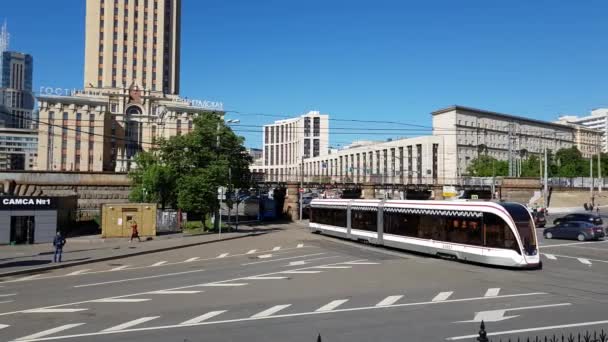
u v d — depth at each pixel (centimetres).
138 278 2328
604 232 4194
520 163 11550
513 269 2517
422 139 14388
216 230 5400
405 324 1362
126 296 1836
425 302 1675
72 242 4156
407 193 9450
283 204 8694
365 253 3309
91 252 3447
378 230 3662
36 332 1301
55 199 4256
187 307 1617
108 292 1933
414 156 14650
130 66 14638
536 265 2502
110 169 13412
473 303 1655
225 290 1944
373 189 8369
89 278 2362
